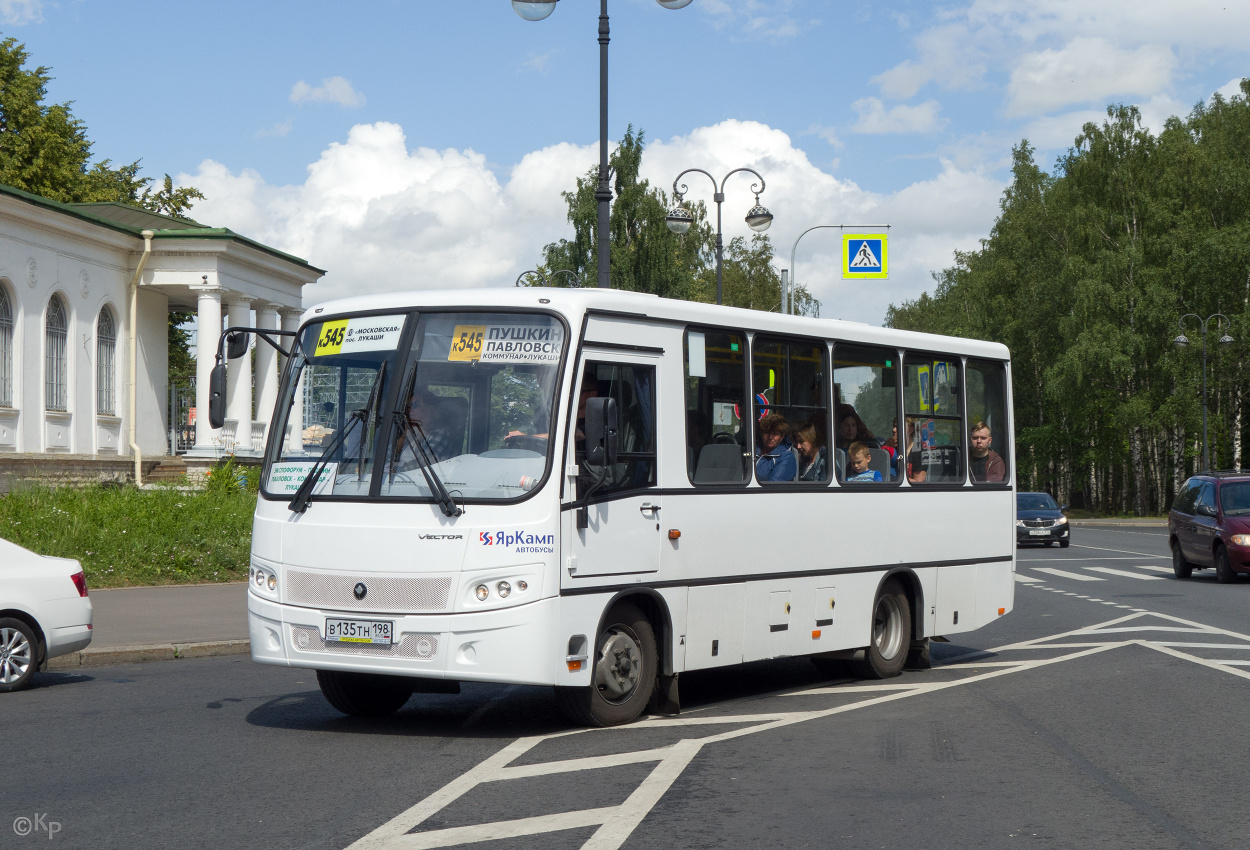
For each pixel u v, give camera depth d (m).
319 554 9.21
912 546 13.03
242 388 40.44
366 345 9.61
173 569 21.38
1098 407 67.81
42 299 34.31
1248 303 63.25
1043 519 40.03
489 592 8.85
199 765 8.16
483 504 8.94
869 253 33.66
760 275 98.25
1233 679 12.21
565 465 9.12
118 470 36.75
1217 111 70.75
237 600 18.80
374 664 9.01
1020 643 15.80
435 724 9.88
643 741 9.03
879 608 12.68
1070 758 8.45
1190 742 9.04
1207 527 26.09
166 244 38.75
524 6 19.73
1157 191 65.94
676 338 10.31
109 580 20.36
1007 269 74.00
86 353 36.53
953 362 13.84
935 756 8.50
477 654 8.82
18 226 33.22
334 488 9.30
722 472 10.72
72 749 8.73
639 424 9.91
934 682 12.35
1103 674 12.62
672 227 32.97
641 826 6.58
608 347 9.63
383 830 6.46
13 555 11.92
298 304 45.75
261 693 11.59
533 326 9.36
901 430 13.01
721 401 10.77
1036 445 74.44
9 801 7.13
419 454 9.16
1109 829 6.58
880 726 9.70
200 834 6.40
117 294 38.28
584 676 9.25
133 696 11.39
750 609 10.93
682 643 10.22
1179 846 6.27
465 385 9.30
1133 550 38.28
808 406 11.78
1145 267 64.56
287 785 7.55
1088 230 65.94
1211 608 20.09
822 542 11.79
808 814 6.86
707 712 10.48
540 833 6.43
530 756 8.47
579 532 9.21
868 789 7.48
